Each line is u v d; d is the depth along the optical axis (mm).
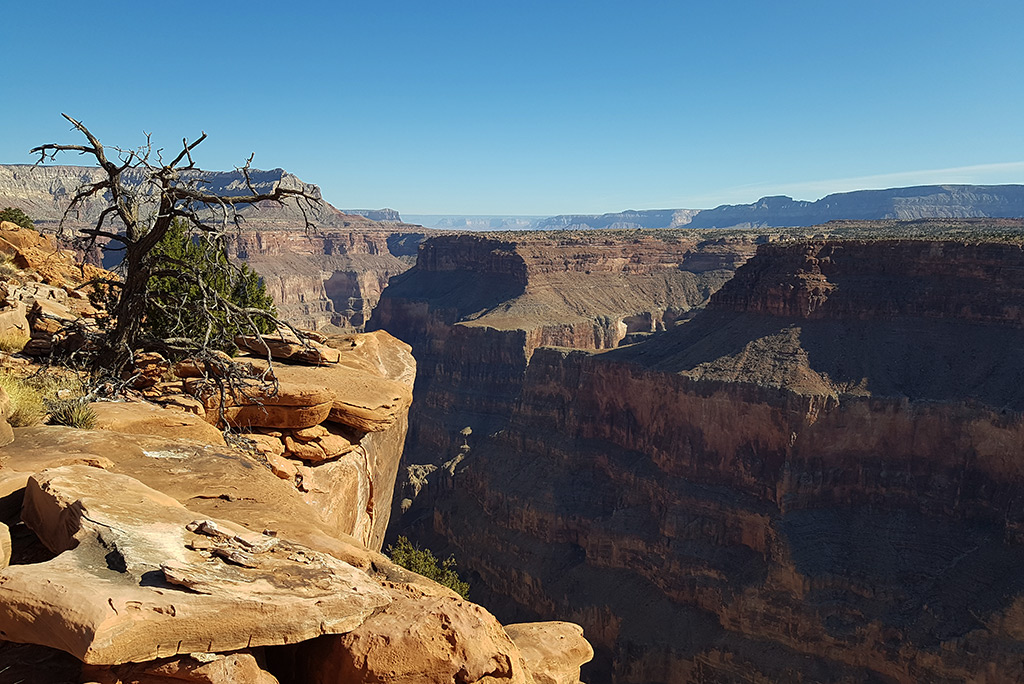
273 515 10492
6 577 6258
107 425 12750
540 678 9820
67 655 6605
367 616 7336
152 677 6137
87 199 16156
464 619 7598
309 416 16328
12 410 11789
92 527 7188
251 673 6355
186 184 15320
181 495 10414
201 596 6445
